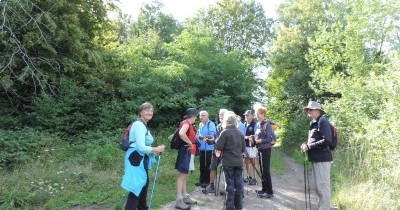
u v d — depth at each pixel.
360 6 14.41
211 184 8.45
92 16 16.55
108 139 12.21
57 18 13.59
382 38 14.81
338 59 14.25
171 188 8.71
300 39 22.27
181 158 7.11
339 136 11.79
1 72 12.30
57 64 14.12
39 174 8.41
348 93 11.84
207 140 8.55
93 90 14.42
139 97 14.57
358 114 10.95
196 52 16.78
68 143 11.62
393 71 9.59
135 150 5.36
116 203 7.28
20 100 13.94
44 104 12.67
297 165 13.72
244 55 20.66
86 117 13.57
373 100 10.60
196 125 13.84
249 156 9.17
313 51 15.09
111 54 16.52
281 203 7.78
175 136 7.17
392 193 6.59
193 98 14.96
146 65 15.66
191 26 18.80
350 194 7.53
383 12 14.30
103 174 9.05
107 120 13.62
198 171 10.67
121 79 15.55
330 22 21.52
